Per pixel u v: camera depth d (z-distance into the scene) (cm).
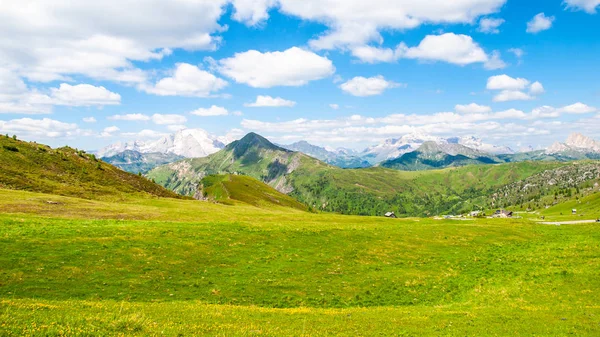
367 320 2961
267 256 5050
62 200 8069
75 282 3512
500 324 2856
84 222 5841
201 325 2327
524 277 4653
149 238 5103
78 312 2303
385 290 4219
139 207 9231
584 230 9100
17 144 12394
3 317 1856
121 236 5000
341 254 5541
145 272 3981
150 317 2425
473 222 11906
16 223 5031
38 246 4159
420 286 4406
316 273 4597
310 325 2702
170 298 3475
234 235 5888
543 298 3766
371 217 13575
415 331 2642
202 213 9588
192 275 4106
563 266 5056
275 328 2480
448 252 6269
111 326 1959
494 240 7588
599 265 4866
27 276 3441
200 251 4869
